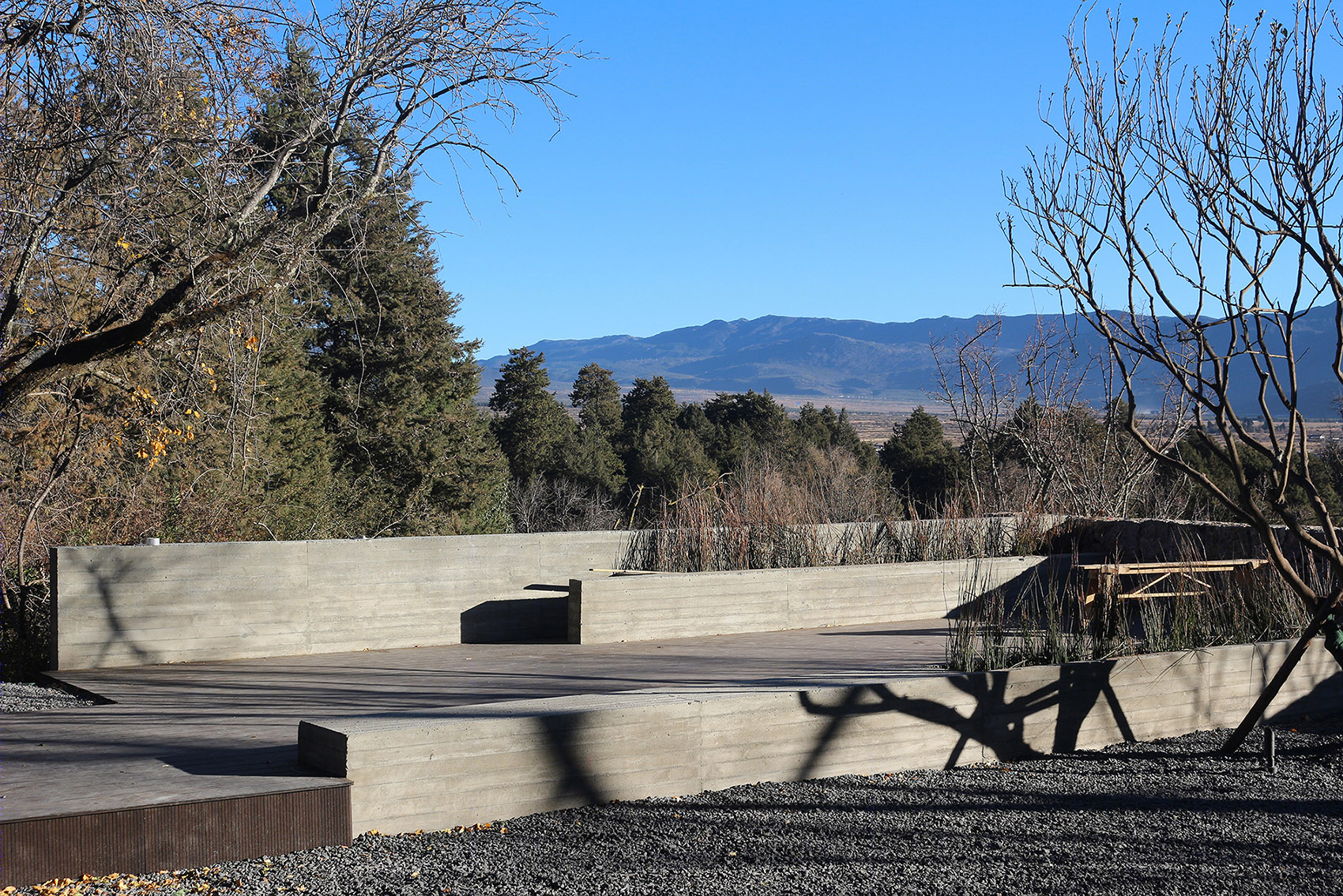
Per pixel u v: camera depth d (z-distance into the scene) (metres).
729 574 9.85
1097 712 6.32
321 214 7.76
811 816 4.84
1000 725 6.00
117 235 7.32
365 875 3.99
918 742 5.78
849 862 4.26
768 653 8.60
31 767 4.64
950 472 37.75
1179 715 6.62
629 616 9.29
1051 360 17.05
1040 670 6.14
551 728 4.86
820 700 5.55
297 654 8.39
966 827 4.73
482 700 6.50
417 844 4.36
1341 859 4.36
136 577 7.76
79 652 7.56
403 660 8.20
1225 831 4.71
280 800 4.21
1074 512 14.39
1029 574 11.56
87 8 6.85
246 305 7.52
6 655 8.18
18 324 7.93
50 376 7.17
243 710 6.20
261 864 4.09
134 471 12.13
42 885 3.80
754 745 5.38
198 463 12.12
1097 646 7.23
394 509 26.95
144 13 6.82
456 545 9.20
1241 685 6.85
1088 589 8.85
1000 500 14.38
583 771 4.94
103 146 6.87
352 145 7.91
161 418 9.12
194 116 7.34
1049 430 16.59
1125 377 5.85
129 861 3.96
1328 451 22.36
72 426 10.34
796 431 50.09
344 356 27.05
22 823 3.79
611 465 43.62
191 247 7.32
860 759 5.63
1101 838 4.62
